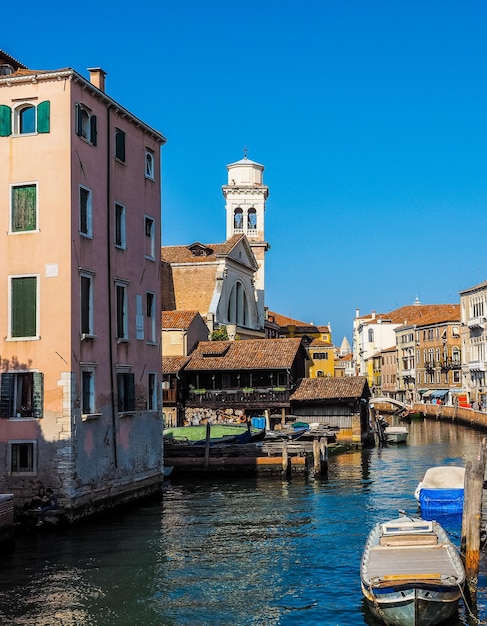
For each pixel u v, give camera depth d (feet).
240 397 159.02
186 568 61.41
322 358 312.50
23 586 56.75
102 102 83.71
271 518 81.30
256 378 160.04
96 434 79.15
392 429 172.55
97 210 81.41
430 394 297.74
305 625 48.93
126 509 85.61
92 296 79.51
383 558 52.42
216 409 159.33
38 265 75.82
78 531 74.13
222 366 158.81
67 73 75.87
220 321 193.67
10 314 76.18
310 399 158.40
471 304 270.05
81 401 76.28
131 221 90.02
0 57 94.63
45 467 73.97
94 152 81.35
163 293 198.08
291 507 88.02
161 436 96.32
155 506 89.15
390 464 130.21
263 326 239.71
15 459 75.10
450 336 292.20
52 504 73.26
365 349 402.31
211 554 65.77
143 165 94.27
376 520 79.36
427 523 58.90
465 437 185.68
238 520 80.23
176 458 117.70
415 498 88.69
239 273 211.20
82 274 77.51
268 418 157.89
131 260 89.40
